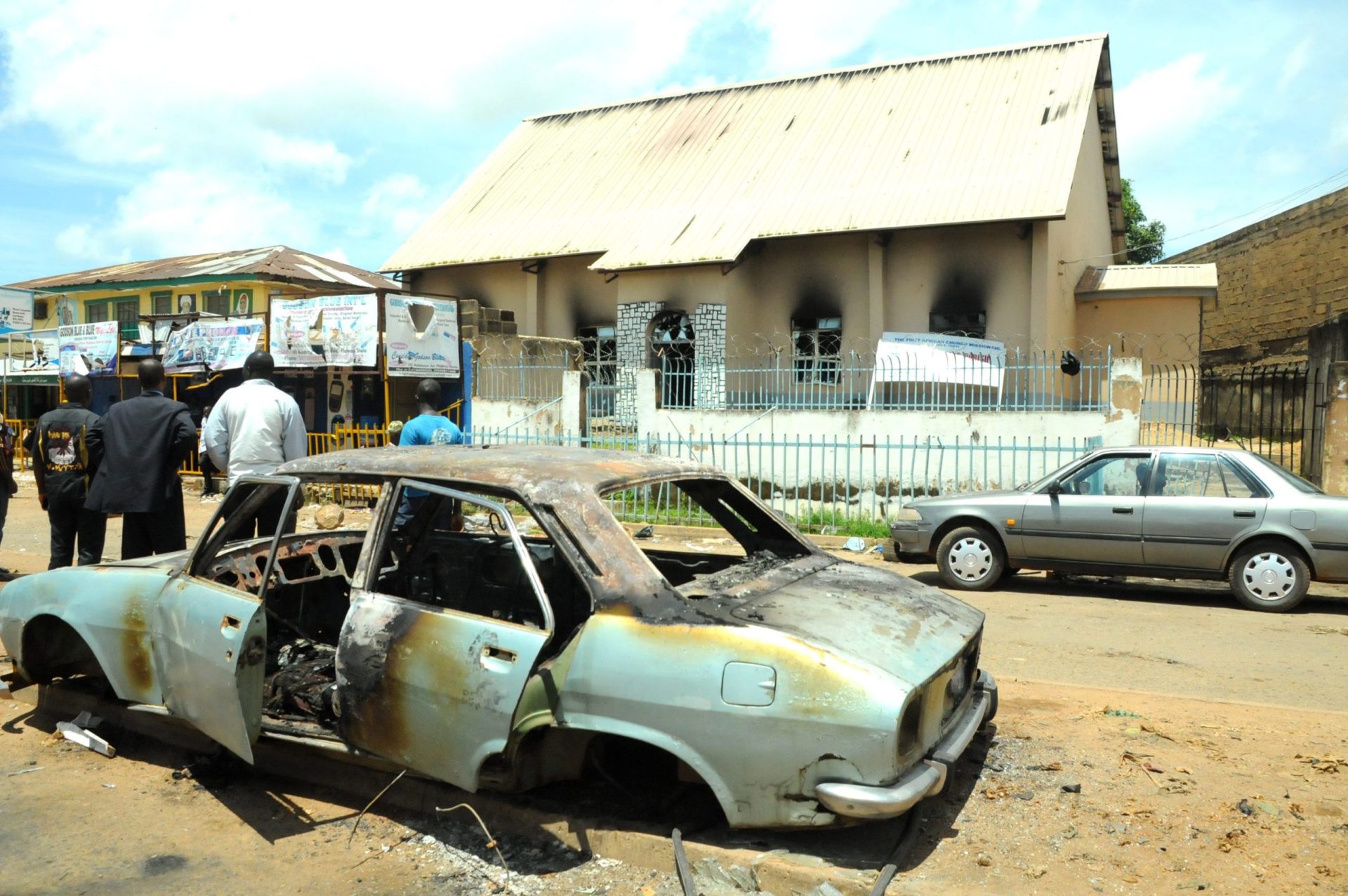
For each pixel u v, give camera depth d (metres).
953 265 16.36
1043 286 15.63
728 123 21.45
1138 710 5.25
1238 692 5.83
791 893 3.31
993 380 13.25
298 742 4.07
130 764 4.69
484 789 4.04
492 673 3.46
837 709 3.16
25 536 12.52
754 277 17.73
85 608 4.73
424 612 3.71
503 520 3.77
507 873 3.58
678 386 17.58
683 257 16.55
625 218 19.17
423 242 21.31
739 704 3.23
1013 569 9.35
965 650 3.81
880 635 3.54
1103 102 19.47
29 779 4.50
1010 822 3.82
